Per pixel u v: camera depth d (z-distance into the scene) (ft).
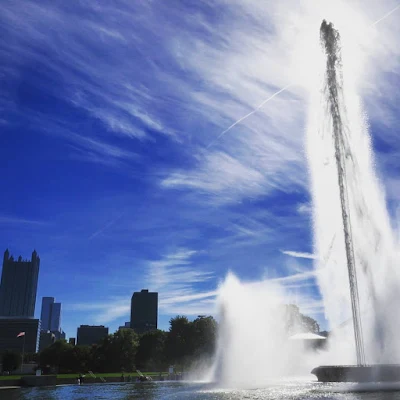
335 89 128.77
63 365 501.15
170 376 256.32
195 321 420.77
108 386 175.83
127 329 478.18
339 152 125.80
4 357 554.46
